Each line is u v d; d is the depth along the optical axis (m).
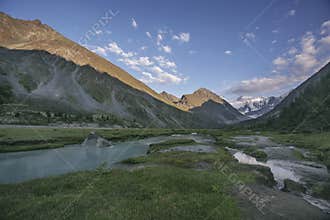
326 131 73.94
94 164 34.62
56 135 67.00
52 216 12.12
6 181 24.89
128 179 20.38
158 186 18.06
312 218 13.73
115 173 23.17
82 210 12.98
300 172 30.27
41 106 189.38
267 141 73.31
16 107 154.00
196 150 47.28
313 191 20.97
